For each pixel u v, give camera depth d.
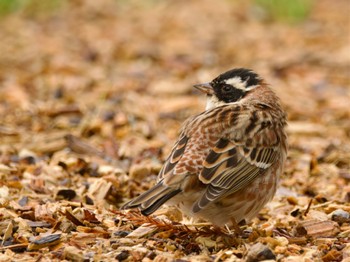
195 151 9.68
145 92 18.45
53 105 17.05
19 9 25.98
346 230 10.59
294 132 15.92
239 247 9.79
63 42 23.08
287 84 19.61
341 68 21.09
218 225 10.10
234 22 26.20
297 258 9.28
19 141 14.79
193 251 9.71
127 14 26.84
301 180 13.04
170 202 9.73
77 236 9.83
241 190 9.83
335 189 12.59
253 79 11.28
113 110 16.83
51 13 26.41
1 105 17.09
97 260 9.16
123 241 9.76
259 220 11.27
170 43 23.47
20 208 10.77
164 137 15.51
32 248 9.59
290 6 26.47
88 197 11.52
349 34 25.02
